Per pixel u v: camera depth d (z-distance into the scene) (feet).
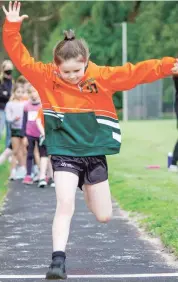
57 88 21.29
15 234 29.27
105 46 171.42
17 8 21.22
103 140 21.36
